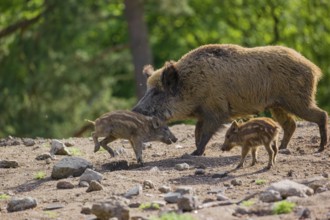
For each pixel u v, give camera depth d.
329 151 39.31
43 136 85.94
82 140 47.88
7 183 36.44
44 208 31.36
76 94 89.31
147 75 43.25
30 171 38.69
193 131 49.69
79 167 36.91
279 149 40.31
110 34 112.50
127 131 38.56
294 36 105.00
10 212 31.19
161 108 40.91
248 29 106.62
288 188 29.94
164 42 106.00
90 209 29.92
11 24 97.25
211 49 40.72
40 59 88.88
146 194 31.95
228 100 40.19
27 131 87.00
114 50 92.12
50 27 87.69
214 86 40.12
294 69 40.00
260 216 27.91
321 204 28.58
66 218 29.52
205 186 32.91
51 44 88.19
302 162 36.03
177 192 31.20
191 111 40.88
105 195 32.47
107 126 38.69
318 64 105.12
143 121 38.94
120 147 43.34
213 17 104.56
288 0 104.44
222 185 32.94
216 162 37.81
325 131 39.84
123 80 107.69
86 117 88.62
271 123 35.09
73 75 87.94
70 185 34.59
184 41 105.75
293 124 40.97
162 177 35.03
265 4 105.12
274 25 105.81
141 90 88.56
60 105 88.38
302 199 29.14
